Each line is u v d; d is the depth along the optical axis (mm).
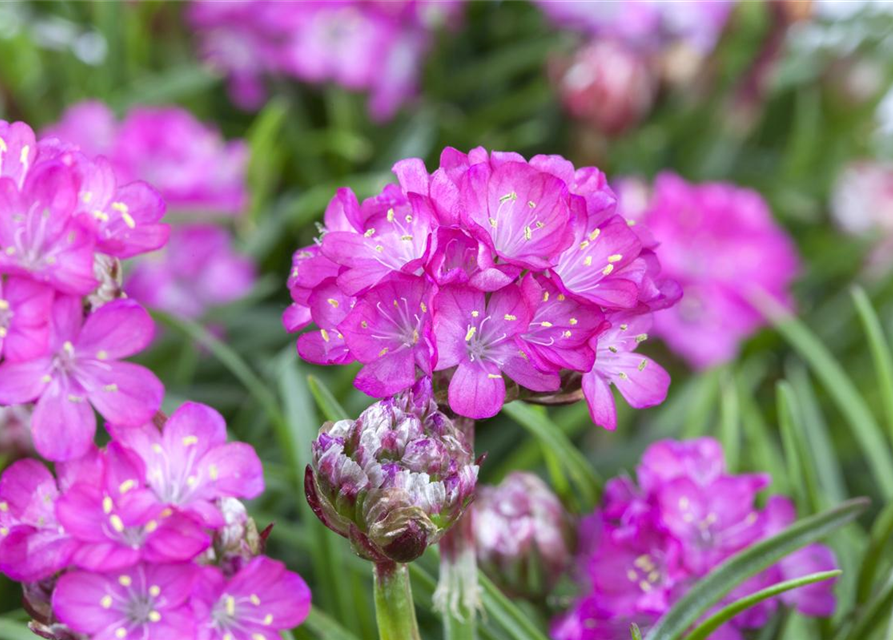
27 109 426
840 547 247
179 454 188
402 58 422
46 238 182
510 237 190
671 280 200
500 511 233
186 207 355
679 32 425
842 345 410
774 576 226
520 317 186
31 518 186
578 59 400
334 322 191
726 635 224
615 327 197
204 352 352
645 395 198
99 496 181
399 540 188
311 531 246
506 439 333
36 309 180
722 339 352
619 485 237
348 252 191
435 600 208
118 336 184
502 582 233
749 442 321
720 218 363
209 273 365
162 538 180
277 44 423
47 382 183
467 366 187
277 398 312
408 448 189
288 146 417
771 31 413
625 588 228
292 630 230
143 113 362
